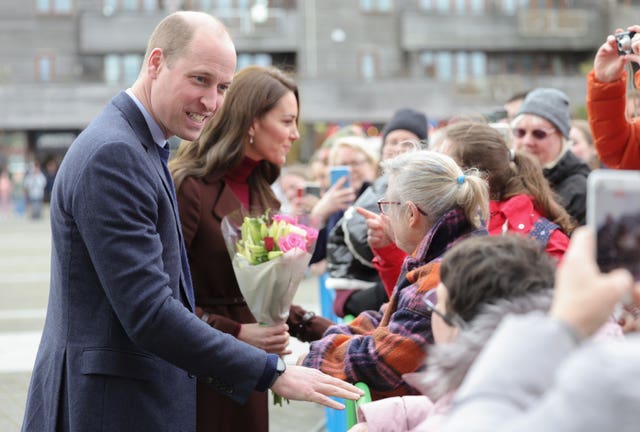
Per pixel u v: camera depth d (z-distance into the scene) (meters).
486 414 1.77
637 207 1.86
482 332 2.21
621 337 2.71
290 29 48.66
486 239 2.44
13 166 46.38
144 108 3.51
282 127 4.50
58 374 3.34
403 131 7.00
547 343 1.79
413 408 3.13
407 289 3.38
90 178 3.22
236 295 4.40
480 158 4.46
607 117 4.62
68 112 48.66
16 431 7.12
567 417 1.64
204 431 4.27
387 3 49.47
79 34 49.62
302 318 4.68
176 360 3.27
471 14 49.66
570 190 5.62
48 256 21.84
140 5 50.03
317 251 6.18
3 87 48.47
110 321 3.30
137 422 3.34
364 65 49.31
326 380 3.35
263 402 4.44
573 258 1.82
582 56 51.25
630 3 50.03
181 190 4.34
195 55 3.42
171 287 3.44
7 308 13.44
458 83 47.50
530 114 5.68
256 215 4.36
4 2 49.94
